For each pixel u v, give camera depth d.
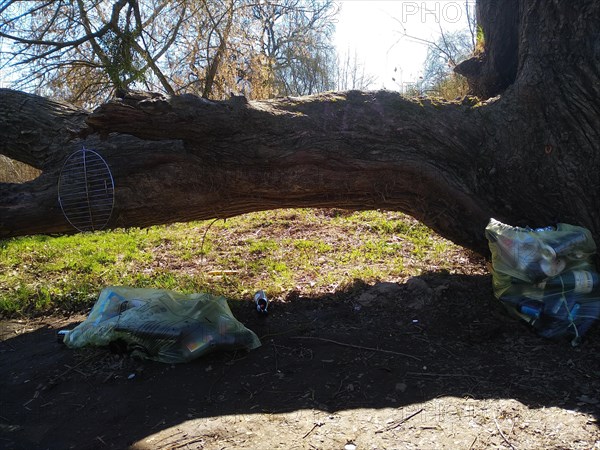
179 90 13.39
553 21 4.27
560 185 4.25
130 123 4.03
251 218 8.48
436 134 4.64
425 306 4.40
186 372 3.54
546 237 3.87
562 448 2.54
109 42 11.17
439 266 5.52
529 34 4.46
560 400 2.96
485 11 5.07
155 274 5.87
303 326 4.23
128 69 11.24
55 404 3.25
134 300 4.16
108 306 4.14
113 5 11.30
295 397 3.18
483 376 3.31
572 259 3.87
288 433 2.79
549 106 4.30
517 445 2.58
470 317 4.16
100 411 3.13
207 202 4.83
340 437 2.74
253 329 4.23
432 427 2.79
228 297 4.93
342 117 4.67
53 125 4.96
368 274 5.30
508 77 5.08
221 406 3.11
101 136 4.10
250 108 4.46
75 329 4.11
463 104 4.84
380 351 3.73
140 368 3.61
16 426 3.04
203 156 4.55
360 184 4.81
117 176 4.63
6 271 6.44
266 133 4.51
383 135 4.67
